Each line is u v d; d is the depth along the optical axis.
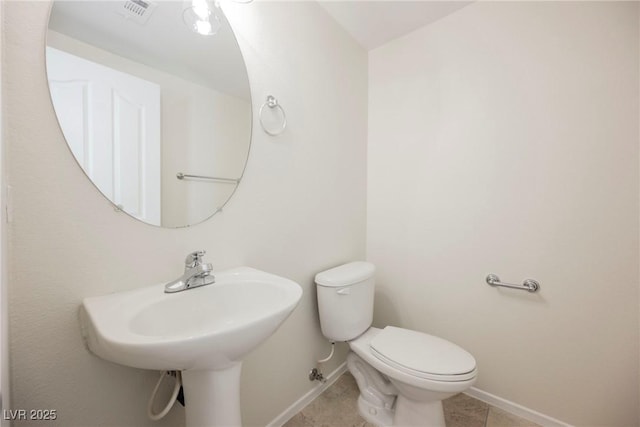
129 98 0.78
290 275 1.28
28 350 0.61
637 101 1.04
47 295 0.64
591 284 1.14
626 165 1.06
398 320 1.72
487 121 1.37
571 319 1.19
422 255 1.61
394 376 1.08
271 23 1.16
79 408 0.69
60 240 0.65
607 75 1.09
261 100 1.12
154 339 0.52
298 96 1.29
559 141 1.19
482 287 1.41
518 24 1.28
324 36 1.43
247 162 1.08
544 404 1.26
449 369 1.02
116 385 0.75
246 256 1.09
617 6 1.07
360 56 1.73
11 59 0.58
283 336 1.25
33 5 0.61
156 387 0.77
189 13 0.90
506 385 1.35
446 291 1.53
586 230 1.15
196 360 0.58
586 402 1.17
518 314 1.31
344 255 1.64
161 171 0.85
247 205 1.09
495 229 1.36
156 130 0.83
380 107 1.77
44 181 0.63
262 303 0.88
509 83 1.31
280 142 1.21
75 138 0.68
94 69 0.71
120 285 0.76
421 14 1.47
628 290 1.08
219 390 0.73
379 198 1.78
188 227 0.91
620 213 1.08
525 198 1.28
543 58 1.22
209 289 0.85
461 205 1.46
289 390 1.29
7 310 0.55
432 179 1.56
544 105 1.22
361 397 1.37
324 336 1.43
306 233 1.36
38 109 0.62
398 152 1.69
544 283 1.24
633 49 1.04
